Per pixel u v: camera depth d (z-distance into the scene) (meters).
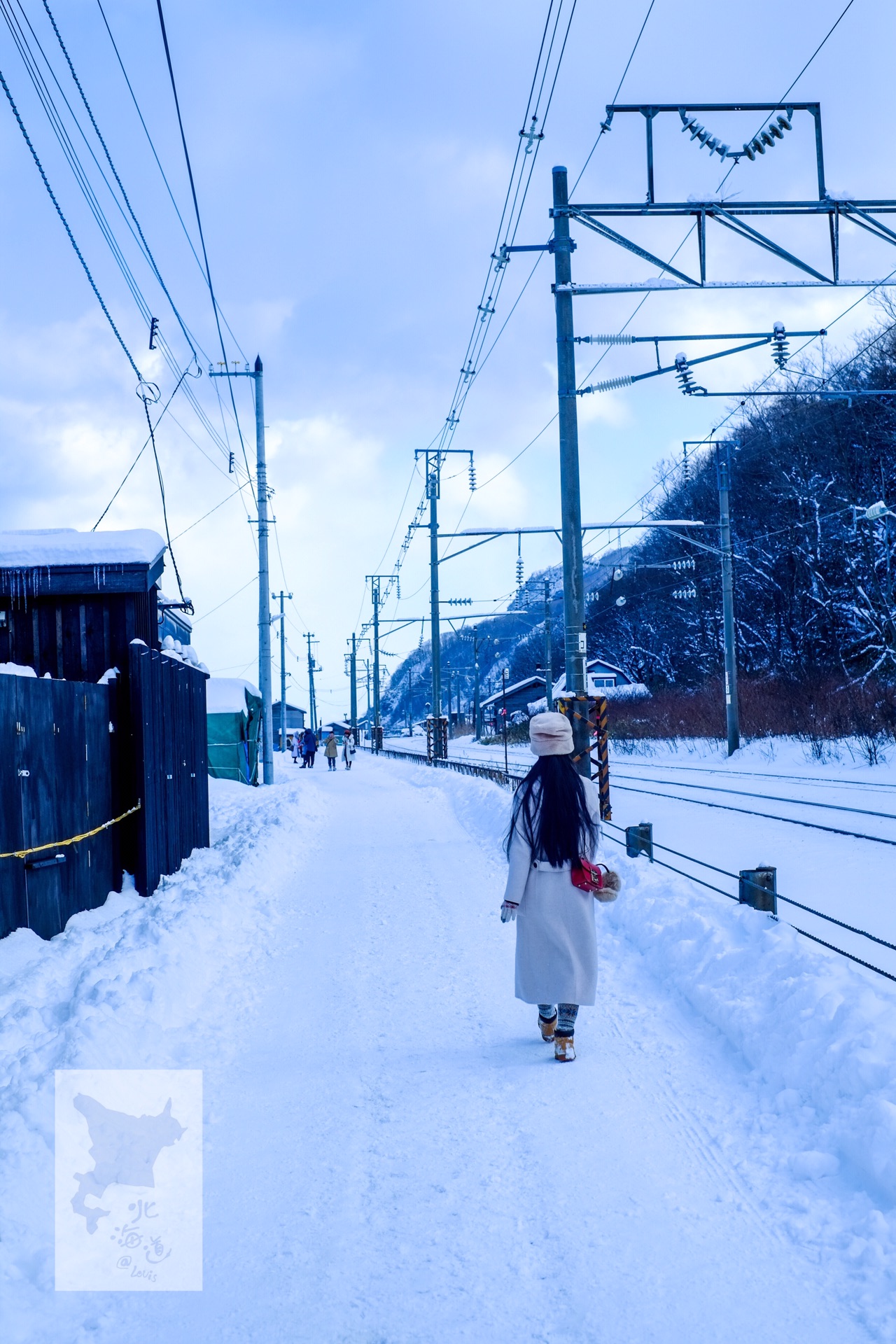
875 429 35.47
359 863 11.12
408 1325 2.62
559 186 12.61
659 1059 4.49
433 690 35.75
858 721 26.42
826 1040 3.94
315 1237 3.09
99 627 9.17
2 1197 3.17
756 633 43.44
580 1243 2.97
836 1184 3.21
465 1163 3.55
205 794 12.91
